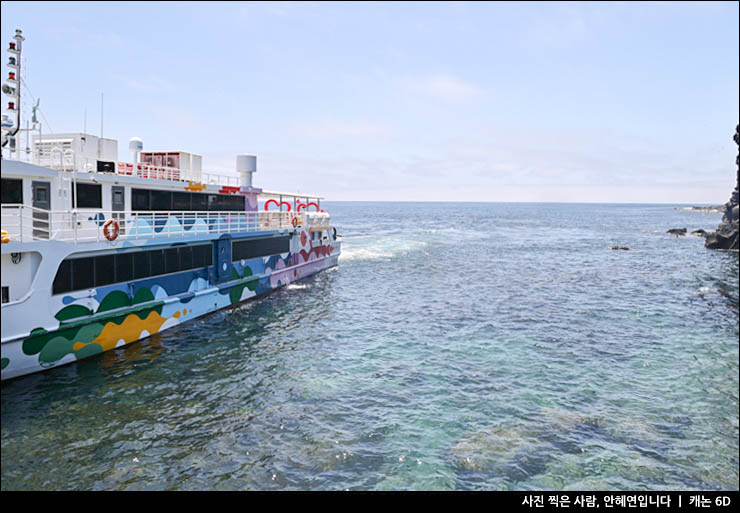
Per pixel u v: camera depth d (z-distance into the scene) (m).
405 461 13.81
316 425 15.68
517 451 14.49
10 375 17.41
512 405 17.47
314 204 47.84
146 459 13.44
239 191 32.53
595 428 15.97
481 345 24.27
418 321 28.67
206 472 13.01
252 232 32.16
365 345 23.86
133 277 22.45
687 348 24.17
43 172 19.69
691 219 188.62
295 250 39.72
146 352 21.56
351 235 89.00
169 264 24.77
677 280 44.25
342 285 39.31
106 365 19.86
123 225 23.64
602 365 21.67
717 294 37.81
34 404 16.27
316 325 27.14
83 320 19.67
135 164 26.11
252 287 32.47
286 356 21.89
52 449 13.70
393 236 88.75
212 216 30.06
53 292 18.58
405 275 45.31
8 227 18.84
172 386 18.17
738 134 79.44
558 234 103.50
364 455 14.06
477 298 35.53
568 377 20.20
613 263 56.03
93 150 24.42
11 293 17.34
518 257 60.84
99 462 13.20
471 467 13.63
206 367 20.17
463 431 15.54
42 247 17.80
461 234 98.06
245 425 15.52
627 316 30.59
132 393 17.42
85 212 20.41
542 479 13.24
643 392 18.83
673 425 16.28
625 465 13.95
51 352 18.58
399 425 15.81
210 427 15.30
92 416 15.63
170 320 24.78
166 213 24.72
